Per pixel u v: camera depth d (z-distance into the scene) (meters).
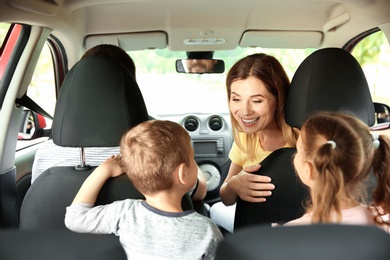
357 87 1.44
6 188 1.96
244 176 1.58
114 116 1.45
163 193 1.33
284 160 1.54
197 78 3.31
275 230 0.71
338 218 1.11
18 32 1.96
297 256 0.69
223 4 2.39
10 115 1.95
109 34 2.71
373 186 1.38
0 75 1.94
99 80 1.45
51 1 1.93
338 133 1.16
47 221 1.50
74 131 1.45
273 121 1.79
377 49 2.79
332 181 1.12
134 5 2.39
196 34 2.68
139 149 1.30
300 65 1.50
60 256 0.76
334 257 0.69
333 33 2.69
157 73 3.26
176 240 1.26
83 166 1.55
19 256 0.76
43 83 2.66
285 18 2.58
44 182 1.51
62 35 2.34
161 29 2.68
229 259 0.70
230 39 2.74
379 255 0.69
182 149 1.32
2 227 1.94
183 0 2.33
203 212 1.89
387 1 2.02
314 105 1.44
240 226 1.62
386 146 1.27
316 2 2.39
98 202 1.45
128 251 1.28
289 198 1.53
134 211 1.31
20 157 2.37
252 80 1.62
